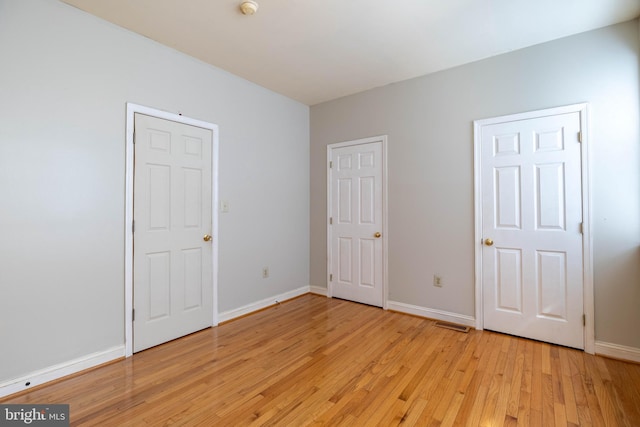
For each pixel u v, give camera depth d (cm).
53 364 204
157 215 259
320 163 410
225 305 314
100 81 227
